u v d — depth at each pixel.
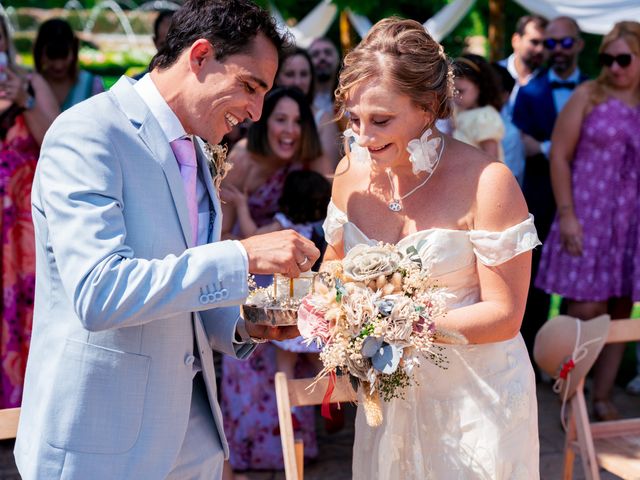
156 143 2.13
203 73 2.12
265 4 10.36
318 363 4.36
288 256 2.04
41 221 2.12
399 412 2.56
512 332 2.49
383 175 2.63
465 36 11.95
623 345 4.90
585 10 7.77
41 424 2.11
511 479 2.55
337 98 2.49
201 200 2.32
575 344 3.21
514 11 11.15
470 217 2.49
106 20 21.86
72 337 2.10
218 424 2.39
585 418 3.24
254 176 4.32
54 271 2.13
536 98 5.75
